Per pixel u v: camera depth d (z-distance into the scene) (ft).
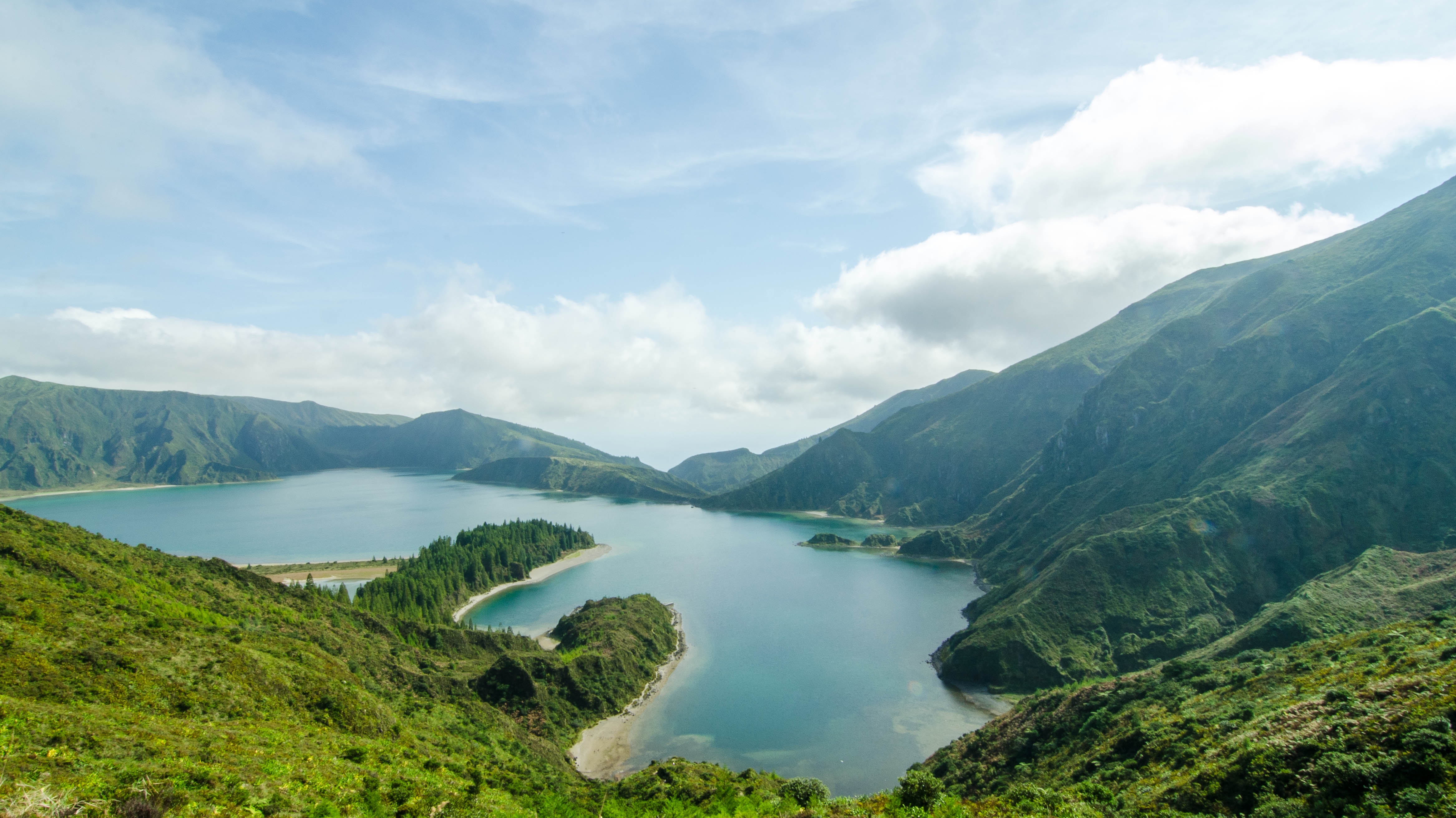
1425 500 451.53
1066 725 254.47
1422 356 532.73
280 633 260.83
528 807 152.46
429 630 395.75
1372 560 386.32
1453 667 130.11
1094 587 467.11
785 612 595.47
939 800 135.85
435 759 177.58
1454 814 86.94
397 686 279.49
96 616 189.78
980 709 377.30
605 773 296.30
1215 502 513.45
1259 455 572.92
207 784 98.02
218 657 191.62
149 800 82.99
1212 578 460.96
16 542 218.18
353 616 370.94
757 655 473.26
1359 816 97.60
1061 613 451.94
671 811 173.88
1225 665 256.32
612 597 594.65
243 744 132.46
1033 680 408.26
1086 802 148.77
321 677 215.31
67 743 102.17
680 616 581.12
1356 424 517.55
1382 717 119.65
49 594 192.03
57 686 145.69
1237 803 123.54
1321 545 457.68
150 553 307.58
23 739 98.48
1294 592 367.66
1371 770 103.40
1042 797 147.13
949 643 476.95
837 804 141.79
